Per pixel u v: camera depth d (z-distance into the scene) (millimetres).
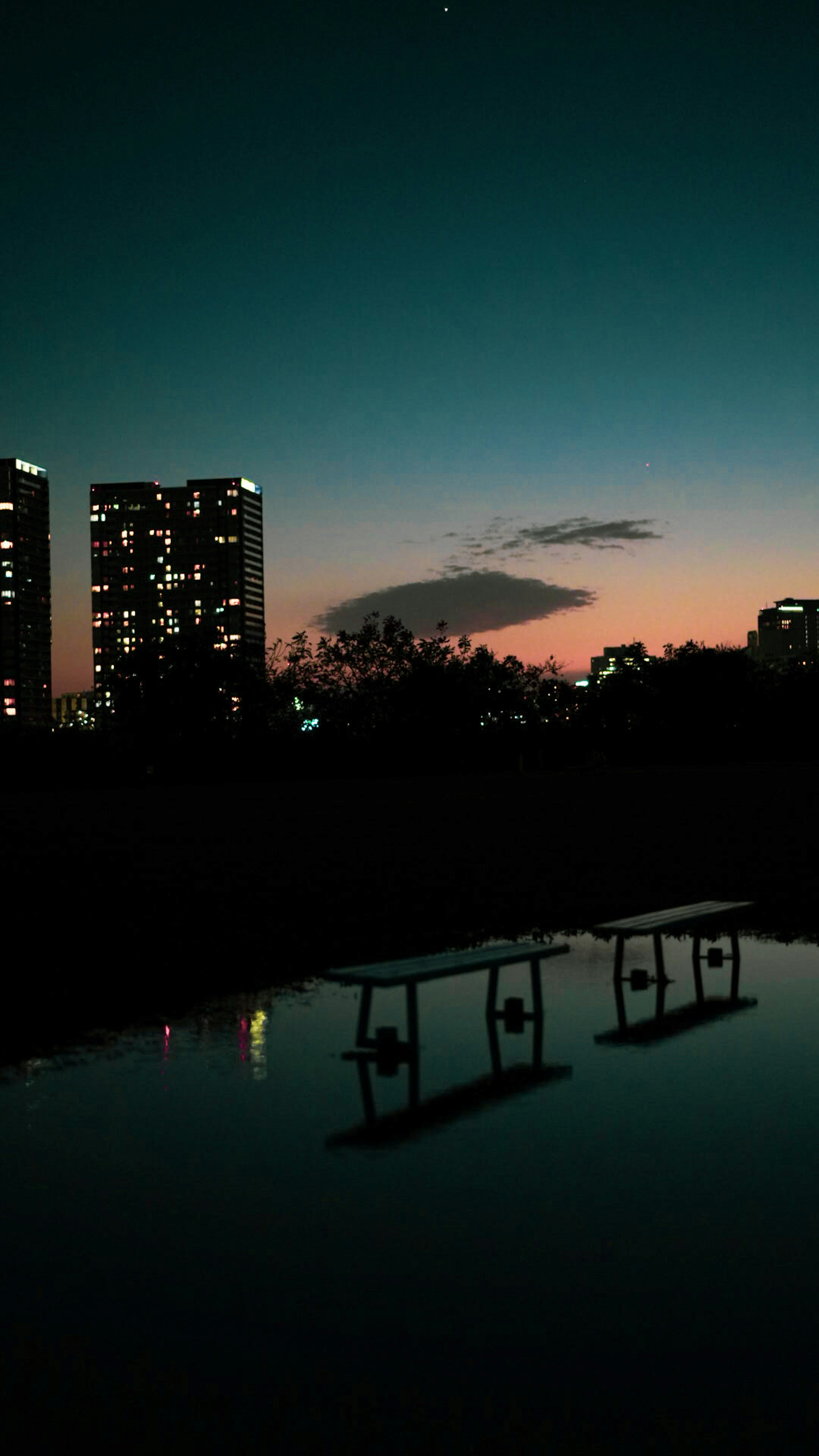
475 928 11625
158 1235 4328
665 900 13562
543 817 27703
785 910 12836
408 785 50219
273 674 71438
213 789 48094
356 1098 6070
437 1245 4211
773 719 90375
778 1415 3107
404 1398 3201
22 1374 3354
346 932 11289
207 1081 6426
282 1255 4137
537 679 77250
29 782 55156
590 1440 2994
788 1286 3865
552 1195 4695
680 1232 4309
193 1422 3102
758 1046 7129
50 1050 7082
